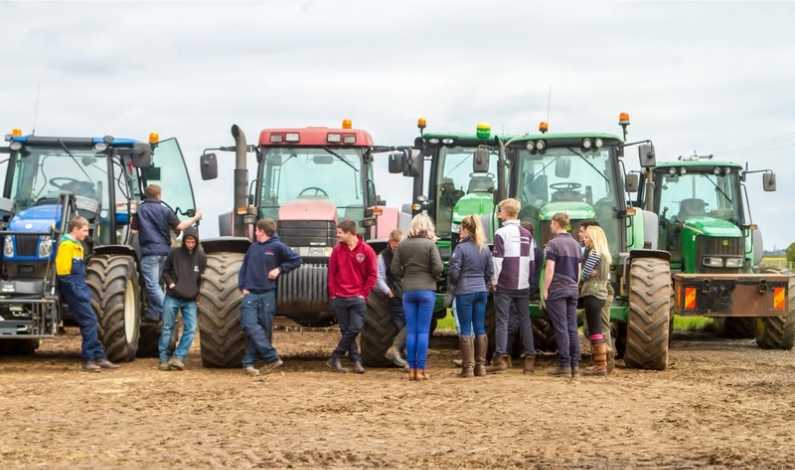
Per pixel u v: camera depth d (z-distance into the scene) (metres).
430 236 12.55
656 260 14.08
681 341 19.52
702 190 19.88
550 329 15.65
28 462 7.66
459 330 12.80
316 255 14.50
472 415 9.71
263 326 13.24
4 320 13.45
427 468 7.56
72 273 13.21
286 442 8.42
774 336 17.38
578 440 8.55
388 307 13.93
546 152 15.02
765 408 10.21
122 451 8.05
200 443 8.38
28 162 15.19
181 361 13.48
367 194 15.57
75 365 14.23
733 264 19.00
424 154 18.53
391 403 10.43
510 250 13.09
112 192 15.30
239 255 14.00
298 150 15.59
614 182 14.87
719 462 7.68
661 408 10.17
